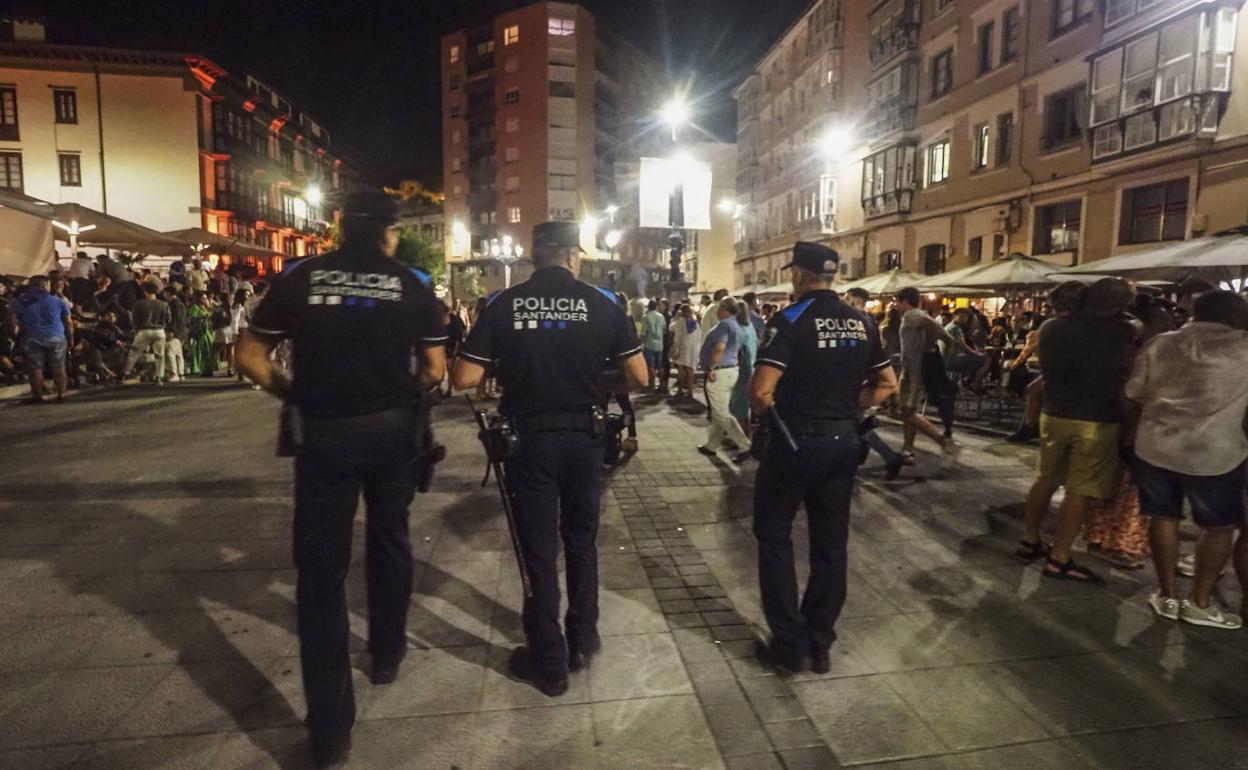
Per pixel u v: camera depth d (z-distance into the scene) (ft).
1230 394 11.41
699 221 43.62
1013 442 27.07
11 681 9.93
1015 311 57.82
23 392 37.73
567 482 10.25
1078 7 54.44
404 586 9.82
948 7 71.20
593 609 10.62
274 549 14.92
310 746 8.52
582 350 9.85
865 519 17.48
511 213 212.43
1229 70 42.19
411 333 8.60
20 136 116.88
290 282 8.16
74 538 15.51
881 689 10.05
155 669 10.27
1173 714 9.50
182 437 26.66
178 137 121.80
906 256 79.77
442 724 9.10
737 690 10.01
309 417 8.28
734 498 19.27
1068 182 55.01
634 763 8.43
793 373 10.30
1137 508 14.29
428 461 9.58
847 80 94.79
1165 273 33.06
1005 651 11.11
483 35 215.10
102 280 45.01
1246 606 11.93
